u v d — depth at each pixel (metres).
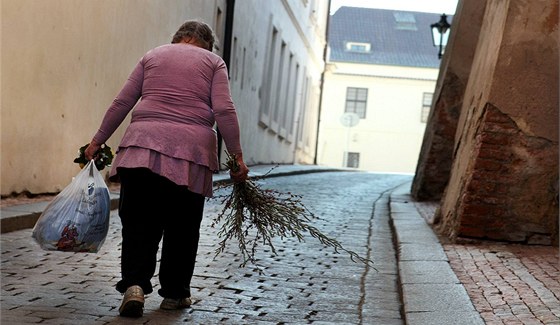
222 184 5.35
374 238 9.48
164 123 5.04
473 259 7.39
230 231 5.44
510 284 6.21
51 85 10.44
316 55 37.31
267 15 24.44
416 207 12.91
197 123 5.11
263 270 7.00
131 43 13.15
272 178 21.00
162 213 5.13
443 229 9.13
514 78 8.33
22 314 4.96
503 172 8.30
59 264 6.69
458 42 13.85
